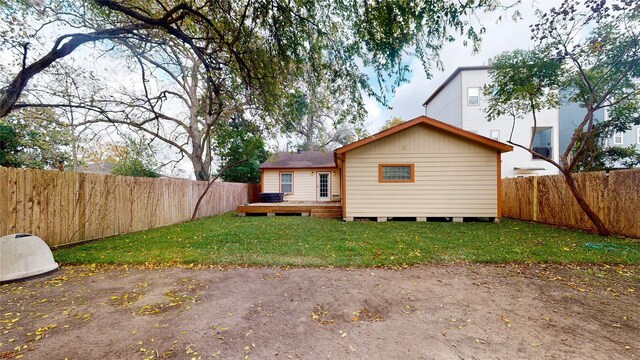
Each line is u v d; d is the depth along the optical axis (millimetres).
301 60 4871
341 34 4375
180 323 2539
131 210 7328
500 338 2248
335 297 3107
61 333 2361
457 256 4559
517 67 6676
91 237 6145
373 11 3703
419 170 9055
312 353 2078
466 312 2713
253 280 3652
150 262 4398
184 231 7262
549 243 5414
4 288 3373
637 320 2506
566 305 2828
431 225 8023
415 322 2535
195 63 8867
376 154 9180
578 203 6664
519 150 14805
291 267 4172
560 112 17609
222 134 12305
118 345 2184
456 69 15188
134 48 7148
